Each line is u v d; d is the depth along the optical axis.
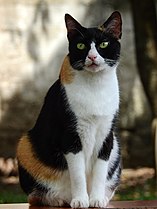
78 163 5.01
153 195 9.84
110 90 5.03
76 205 4.97
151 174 11.77
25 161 5.33
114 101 5.06
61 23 12.28
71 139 4.98
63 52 12.25
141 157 12.46
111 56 5.04
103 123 5.03
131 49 12.41
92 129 5.01
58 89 5.05
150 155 12.45
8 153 12.03
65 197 5.24
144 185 10.84
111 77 5.05
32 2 12.20
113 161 5.39
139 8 10.54
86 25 12.34
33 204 5.41
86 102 4.93
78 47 5.02
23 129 12.11
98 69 4.93
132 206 5.24
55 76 12.21
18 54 12.14
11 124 12.09
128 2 12.39
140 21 10.59
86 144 5.04
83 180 5.02
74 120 4.96
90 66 4.91
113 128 5.14
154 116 10.52
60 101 4.99
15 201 9.02
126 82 12.41
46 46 12.22
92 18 12.36
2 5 12.09
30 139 5.35
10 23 12.12
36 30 12.21
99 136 5.08
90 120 4.98
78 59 4.97
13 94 12.10
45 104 5.23
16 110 12.09
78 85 4.95
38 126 5.28
